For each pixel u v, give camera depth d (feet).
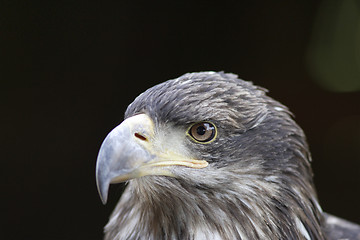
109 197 42.52
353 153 45.42
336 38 44.62
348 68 44.83
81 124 43.80
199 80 15.35
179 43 44.52
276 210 15.10
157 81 44.47
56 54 43.19
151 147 14.65
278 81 45.85
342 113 45.65
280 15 45.19
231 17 44.86
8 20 42.14
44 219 43.11
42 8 42.52
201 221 15.23
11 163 42.96
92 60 43.65
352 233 18.28
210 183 14.83
